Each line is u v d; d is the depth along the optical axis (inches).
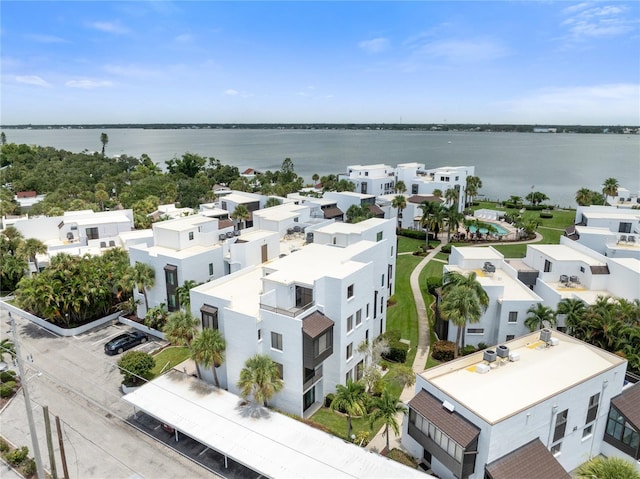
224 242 2204.7
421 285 2642.7
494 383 1175.6
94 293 2089.1
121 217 3110.2
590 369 1232.2
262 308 1365.7
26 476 1173.7
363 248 1784.0
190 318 1497.3
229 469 1198.9
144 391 1392.7
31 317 2185.0
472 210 4613.7
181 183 5526.6
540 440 1103.0
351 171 5029.5
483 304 1675.7
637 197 4301.2
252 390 1339.8
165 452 1267.2
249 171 7642.7
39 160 7864.2
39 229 2994.6
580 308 1658.5
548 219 4379.9
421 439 1158.3
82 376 1673.2
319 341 1350.9
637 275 1748.3
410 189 4776.1
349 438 1234.0
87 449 1277.1
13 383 1583.4
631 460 1200.8
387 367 1697.8
